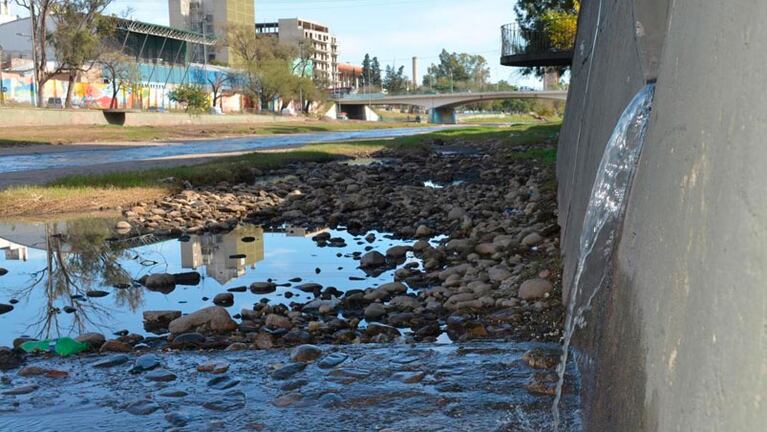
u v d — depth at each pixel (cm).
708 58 214
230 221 1218
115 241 1031
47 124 5062
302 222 1223
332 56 16975
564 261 654
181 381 447
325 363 470
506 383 420
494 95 10912
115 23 6300
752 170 159
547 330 545
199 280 803
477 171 2095
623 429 243
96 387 438
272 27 16138
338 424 371
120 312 670
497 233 972
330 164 2338
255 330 597
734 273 159
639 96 377
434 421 370
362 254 941
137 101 8150
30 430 372
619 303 297
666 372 200
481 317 605
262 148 3391
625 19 498
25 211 1266
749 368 143
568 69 3734
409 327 605
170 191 1512
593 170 507
